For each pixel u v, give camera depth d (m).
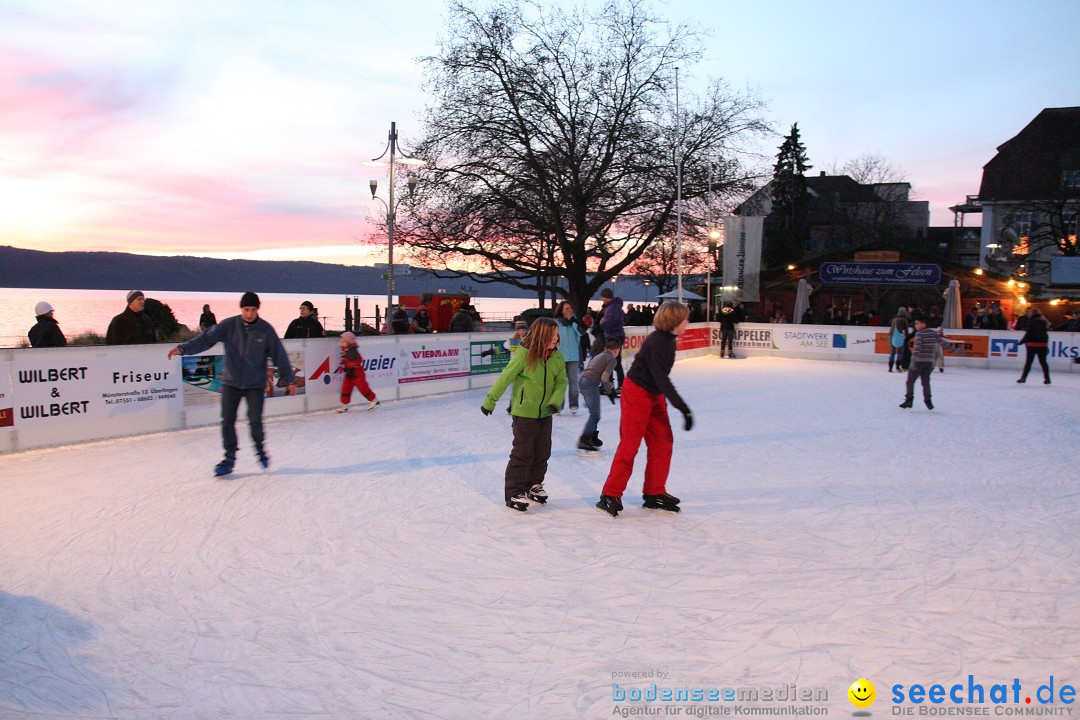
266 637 3.72
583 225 25.97
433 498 6.41
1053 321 29.81
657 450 5.95
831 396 14.03
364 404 12.15
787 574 4.59
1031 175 39.47
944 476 7.38
